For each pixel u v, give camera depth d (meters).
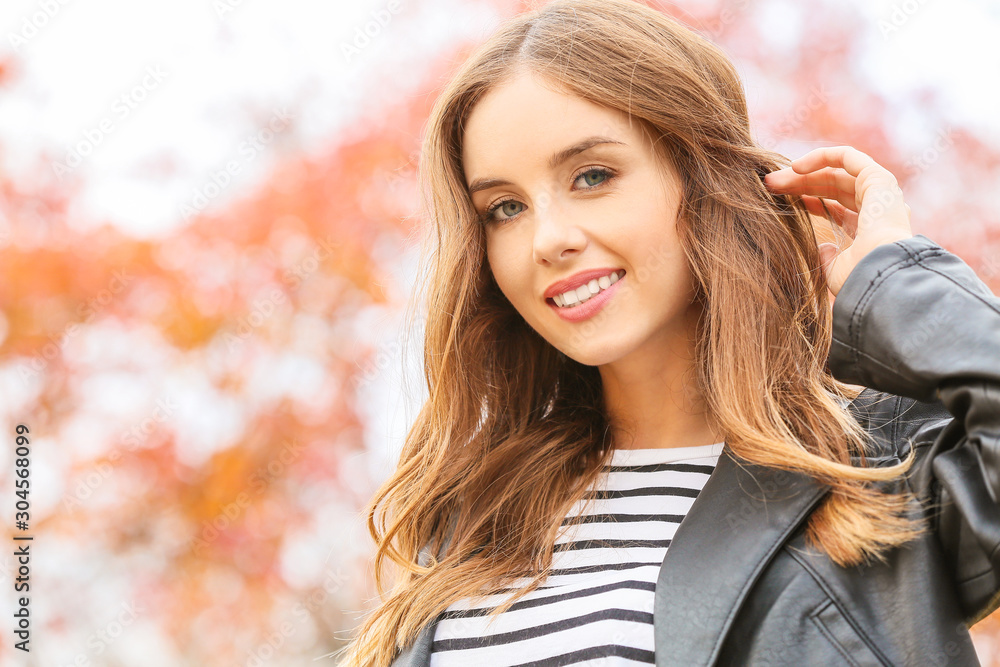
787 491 1.28
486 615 1.47
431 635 1.50
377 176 3.76
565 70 1.43
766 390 1.37
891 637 1.16
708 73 1.55
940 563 1.18
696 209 1.47
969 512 1.12
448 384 1.68
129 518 3.59
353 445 3.65
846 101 3.55
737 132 1.53
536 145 1.43
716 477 1.35
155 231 3.74
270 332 3.68
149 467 3.57
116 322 3.64
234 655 3.59
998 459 1.09
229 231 3.69
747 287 1.43
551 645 1.37
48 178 3.71
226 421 3.65
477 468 1.67
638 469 1.55
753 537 1.26
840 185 1.47
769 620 1.21
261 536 3.57
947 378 1.17
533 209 1.47
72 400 3.61
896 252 1.28
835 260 1.38
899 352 1.22
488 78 1.49
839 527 1.21
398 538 1.70
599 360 1.45
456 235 1.59
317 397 3.67
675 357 1.55
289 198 3.70
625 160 1.43
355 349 3.69
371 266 3.69
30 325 3.60
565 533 1.53
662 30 1.53
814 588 1.21
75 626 3.56
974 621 1.22
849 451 1.34
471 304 1.68
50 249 3.61
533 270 1.49
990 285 3.29
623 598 1.35
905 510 1.22
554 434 1.66
